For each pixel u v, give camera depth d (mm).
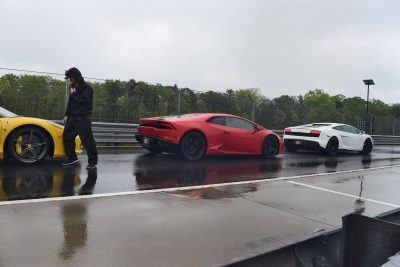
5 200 4156
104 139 10320
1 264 2594
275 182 6363
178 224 3711
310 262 1909
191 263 2822
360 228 1884
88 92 6258
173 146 7961
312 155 11602
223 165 7949
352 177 7469
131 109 12055
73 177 5570
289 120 16516
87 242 3084
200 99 13836
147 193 4902
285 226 3891
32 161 6363
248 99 15109
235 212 4285
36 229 3303
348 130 12602
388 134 22125
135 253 2934
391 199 5547
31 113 9922
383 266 1385
